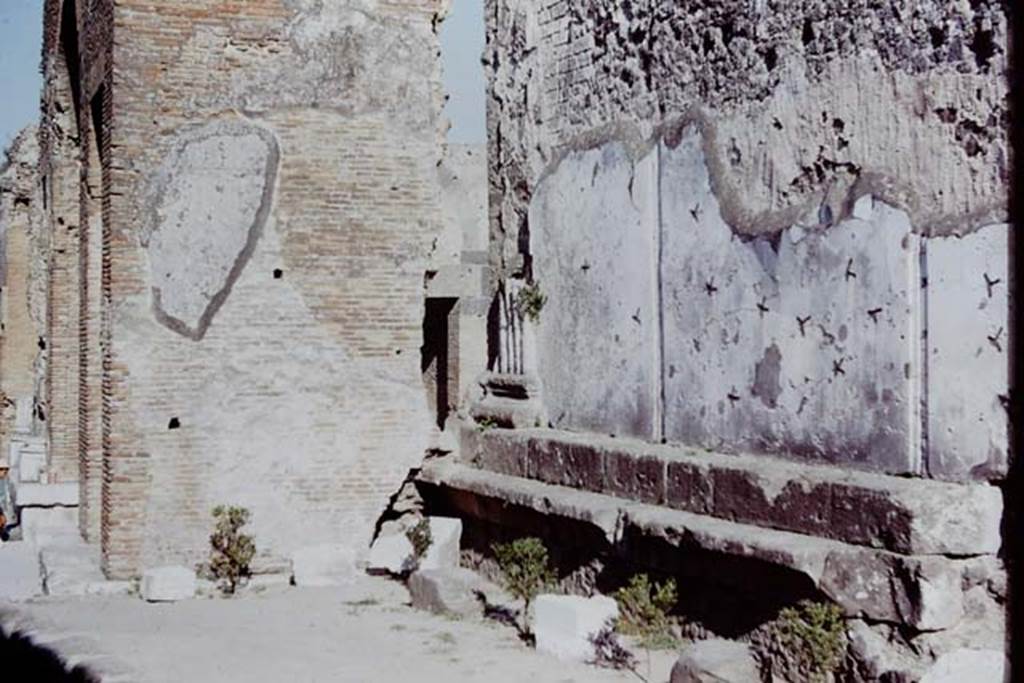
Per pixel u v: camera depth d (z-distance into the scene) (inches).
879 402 327.3
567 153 471.8
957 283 305.6
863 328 332.5
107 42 514.3
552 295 481.4
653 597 371.2
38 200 1003.3
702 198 396.8
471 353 882.8
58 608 459.8
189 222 504.1
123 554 496.1
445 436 538.6
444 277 880.3
